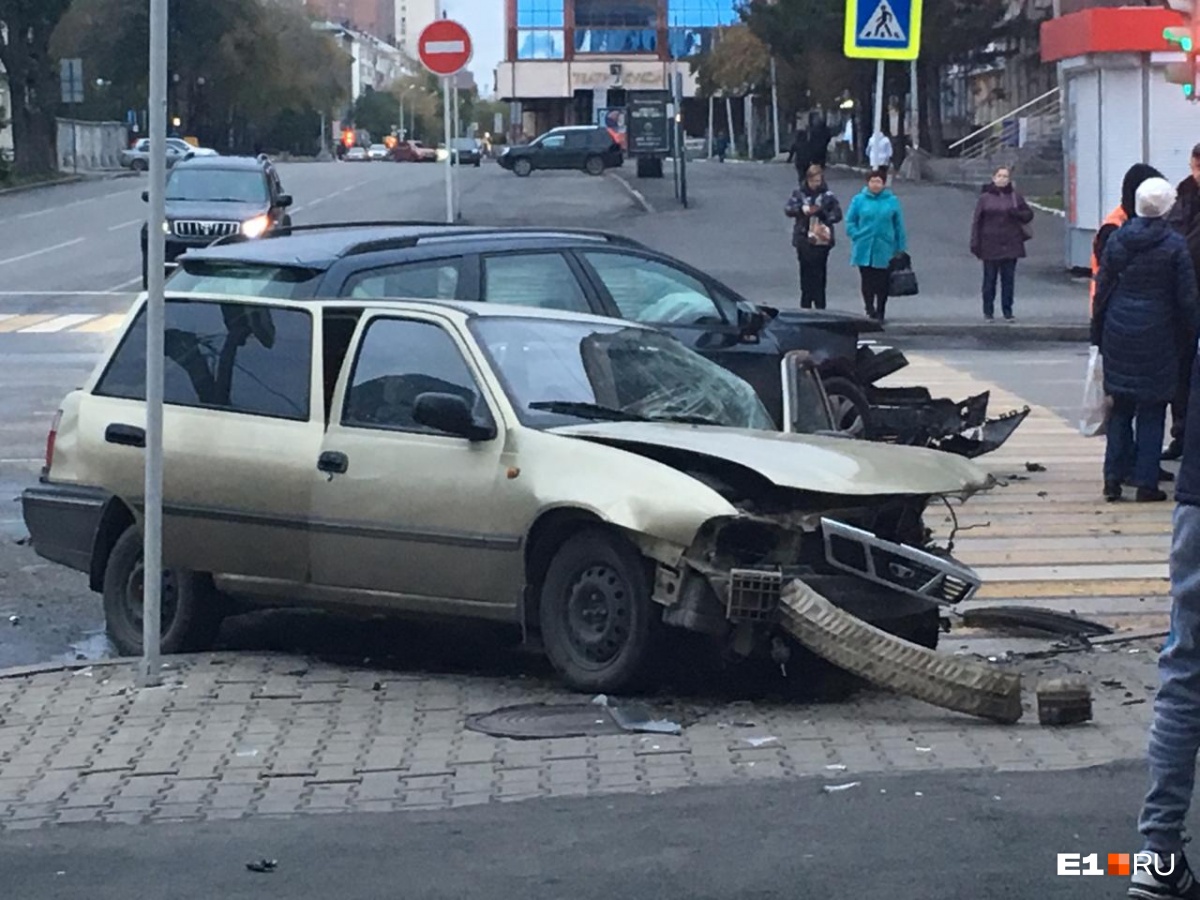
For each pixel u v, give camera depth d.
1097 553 10.44
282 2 114.38
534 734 7.07
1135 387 11.52
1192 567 4.71
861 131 62.53
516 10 121.88
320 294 9.05
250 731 7.21
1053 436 14.91
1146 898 4.82
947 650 8.39
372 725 7.29
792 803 5.98
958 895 5.00
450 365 8.10
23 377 19.16
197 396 8.68
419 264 9.76
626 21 121.56
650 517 7.22
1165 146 27.94
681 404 8.43
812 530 7.37
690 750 6.78
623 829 5.75
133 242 39.66
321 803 6.24
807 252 23.66
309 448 8.23
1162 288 11.35
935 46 52.38
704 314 11.30
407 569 7.95
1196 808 5.73
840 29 54.44
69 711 7.57
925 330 24.34
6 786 6.53
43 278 32.44
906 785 6.16
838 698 7.70
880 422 12.18
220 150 106.31
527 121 127.81
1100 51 27.94
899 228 23.08
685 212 42.25
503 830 5.80
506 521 7.65
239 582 8.48
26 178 66.00
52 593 10.17
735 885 5.14
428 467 7.89
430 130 171.00
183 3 94.94
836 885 5.11
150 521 7.91
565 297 10.52
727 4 121.19
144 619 8.11
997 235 24.58
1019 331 24.14
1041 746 6.71
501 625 7.94
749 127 90.00
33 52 68.81
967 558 10.35
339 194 54.03
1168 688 4.80
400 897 5.14
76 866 5.55
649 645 7.38
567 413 8.00
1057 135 50.94
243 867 5.49
